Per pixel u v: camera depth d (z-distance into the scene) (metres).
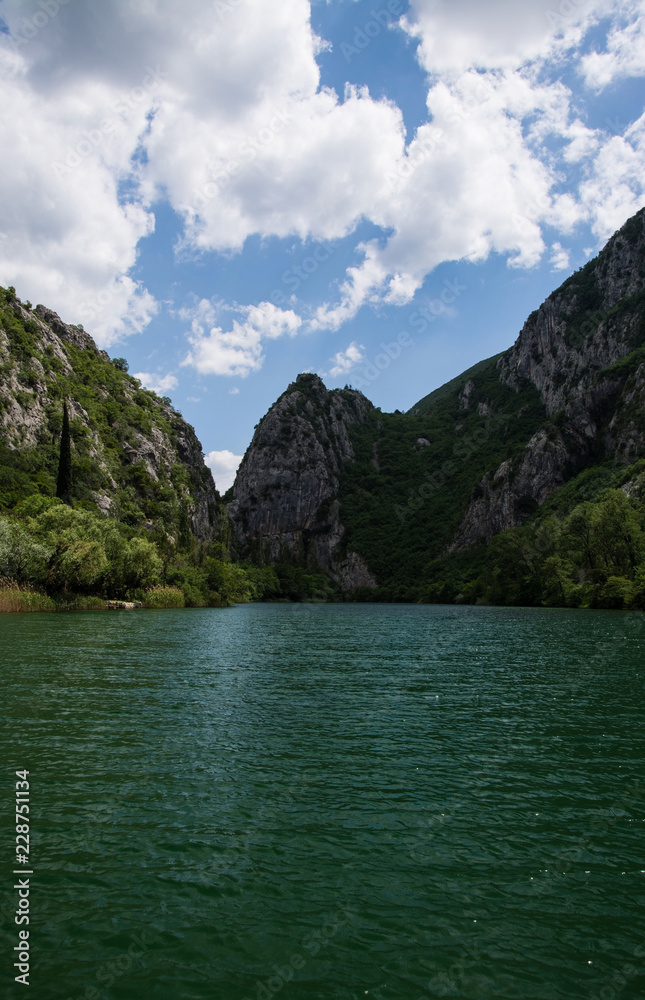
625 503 88.94
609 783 13.02
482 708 19.88
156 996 6.47
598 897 8.61
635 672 27.61
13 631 38.94
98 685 21.83
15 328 134.88
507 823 10.98
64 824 10.47
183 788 12.19
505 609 97.50
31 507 78.81
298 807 11.45
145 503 144.62
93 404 155.25
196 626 52.34
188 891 8.52
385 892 8.63
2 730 15.78
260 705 19.67
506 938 7.66
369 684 24.09
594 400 177.12
